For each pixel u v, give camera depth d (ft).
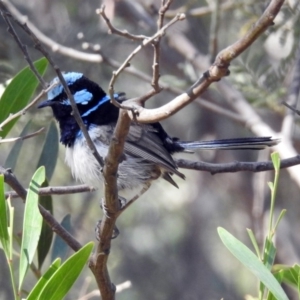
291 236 51.01
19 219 44.27
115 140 18.75
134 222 54.34
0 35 40.29
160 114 16.51
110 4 31.53
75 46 44.83
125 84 50.44
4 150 47.32
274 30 34.96
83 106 28.37
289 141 34.14
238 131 53.62
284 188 51.70
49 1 47.09
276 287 16.97
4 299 46.93
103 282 21.31
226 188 54.54
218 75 15.37
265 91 36.65
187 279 54.65
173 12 41.32
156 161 27.78
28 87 26.07
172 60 50.19
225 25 47.24
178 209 55.47
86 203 49.44
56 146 28.30
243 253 17.35
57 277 18.35
